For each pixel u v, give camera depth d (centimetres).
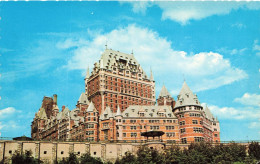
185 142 15225
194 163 11425
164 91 19288
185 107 15888
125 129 15675
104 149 12588
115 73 19162
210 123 17662
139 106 16625
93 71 19625
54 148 11850
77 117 18150
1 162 10888
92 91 19050
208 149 12194
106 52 19988
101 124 15975
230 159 11575
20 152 11219
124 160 11638
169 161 11600
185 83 16875
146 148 12038
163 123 15900
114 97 18550
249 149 12388
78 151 12212
